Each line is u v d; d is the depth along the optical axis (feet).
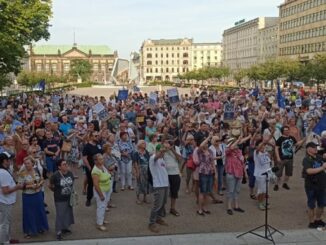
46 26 166.20
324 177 36.11
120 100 103.55
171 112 84.33
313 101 98.68
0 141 47.19
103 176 36.45
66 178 34.35
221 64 648.79
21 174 34.58
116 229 36.63
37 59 636.89
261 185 41.63
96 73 639.76
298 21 400.47
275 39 460.96
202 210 40.60
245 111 82.64
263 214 40.70
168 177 39.73
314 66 249.34
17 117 75.66
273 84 360.28
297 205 43.52
